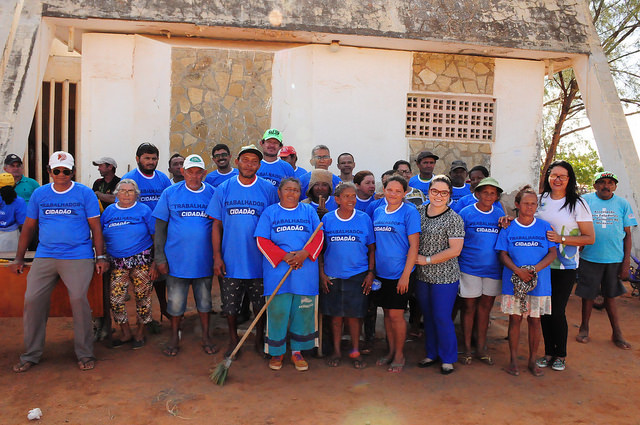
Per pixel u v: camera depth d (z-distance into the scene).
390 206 4.68
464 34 8.28
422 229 4.64
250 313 6.01
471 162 8.96
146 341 5.29
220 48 8.11
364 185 5.45
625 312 6.72
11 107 7.03
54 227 4.50
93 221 4.66
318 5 8.02
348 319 4.88
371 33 7.97
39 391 4.11
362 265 4.67
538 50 8.55
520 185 9.15
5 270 4.62
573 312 6.73
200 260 4.84
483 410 3.93
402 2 8.34
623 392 4.31
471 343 5.36
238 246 4.70
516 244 4.57
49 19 7.56
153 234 5.10
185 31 7.90
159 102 8.03
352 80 8.47
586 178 18.95
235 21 7.66
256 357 4.92
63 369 4.55
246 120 8.25
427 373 4.63
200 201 4.87
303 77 8.34
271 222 4.60
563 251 4.70
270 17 7.76
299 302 4.59
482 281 4.83
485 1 8.68
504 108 9.03
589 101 8.80
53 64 9.41
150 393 4.11
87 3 7.46
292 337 4.68
